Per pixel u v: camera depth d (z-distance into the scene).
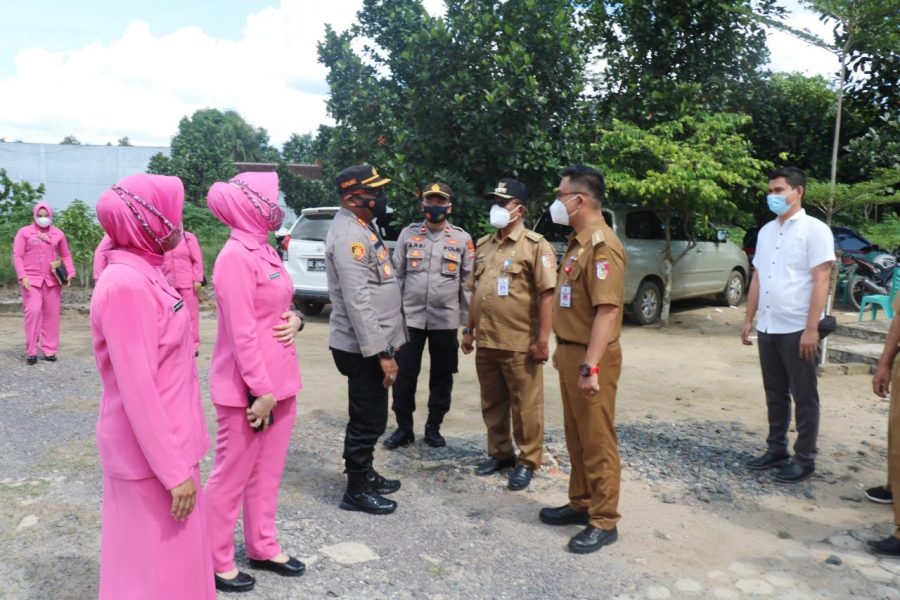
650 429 5.46
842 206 8.48
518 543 3.57
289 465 4.57
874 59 11.32
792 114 12.69
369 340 3.62
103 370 2.17
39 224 7.25
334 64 11.36
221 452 2.97
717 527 3.78
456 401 6.28
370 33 11.51
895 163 11.37
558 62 10.04
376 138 11.10
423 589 3.11
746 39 11.52
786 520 3.88
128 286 2.05
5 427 5.17
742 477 4.49
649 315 10.56
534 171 10.07
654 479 4.42
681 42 11.24
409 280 4.96
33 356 7.29
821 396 6.55
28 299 7.20
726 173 9.52
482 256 4.48
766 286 4.55
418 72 10.34
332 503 4.00
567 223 3.53
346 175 3.71
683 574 3.28
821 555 3.47
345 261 3.61
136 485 2.15
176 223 2.21
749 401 6.46
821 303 4.25
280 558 3.20
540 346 4.22
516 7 9.91
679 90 10.62
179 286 7.20
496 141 9.93
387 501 3.90
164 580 2.19
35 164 37.34
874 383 3.98
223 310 2.84
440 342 4.95
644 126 10.89
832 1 7.77
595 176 3.45
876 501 4.13
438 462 4.73
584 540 3.48
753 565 3.37
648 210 10.65
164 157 26.55
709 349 8.87
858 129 12.29
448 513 3.91
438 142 10.36
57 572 3.14
